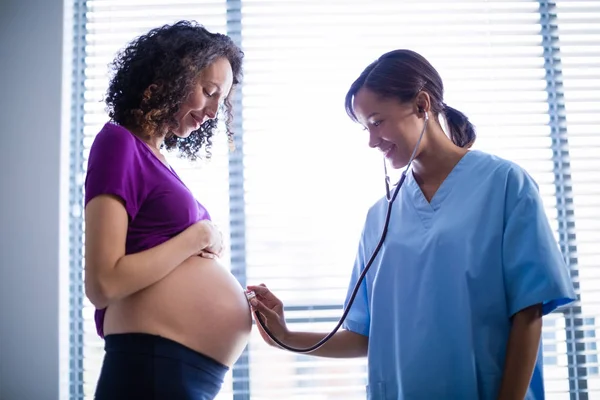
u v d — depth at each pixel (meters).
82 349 1.58
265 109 1.65
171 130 1.16
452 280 1.06
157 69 1.09
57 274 1.51
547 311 1.06
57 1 1.62
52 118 1.57
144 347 0.95
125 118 1.12
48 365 1.48
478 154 1.17
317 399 1.55
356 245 1.59
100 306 0.92
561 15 1.71
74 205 1.62
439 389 1.03
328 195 1.61
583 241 1.59
